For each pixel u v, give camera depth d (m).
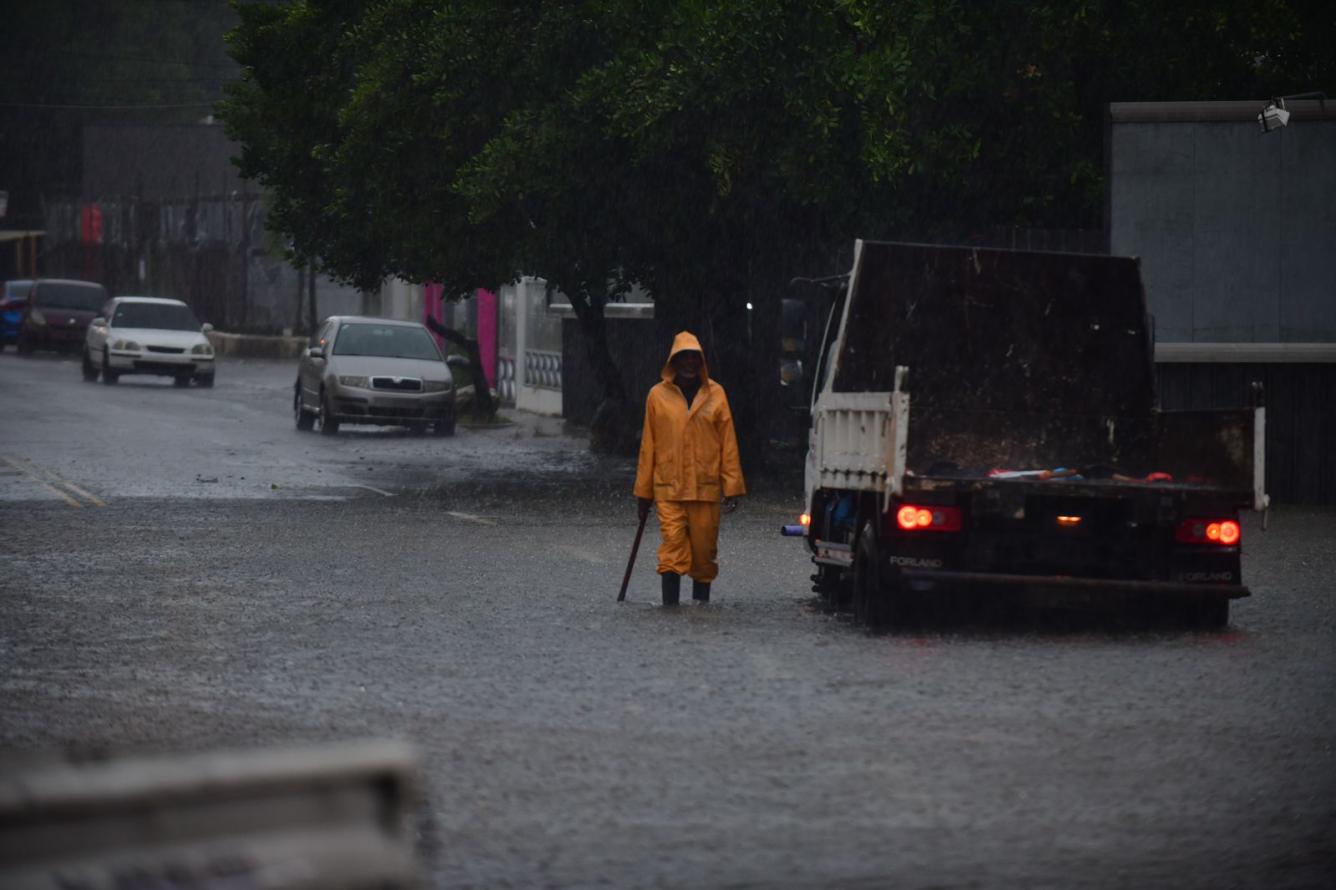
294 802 9.45
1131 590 34.81
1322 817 20.70
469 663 31.09
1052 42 66.38
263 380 147.50
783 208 71.25
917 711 26.69
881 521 35.19
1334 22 74.81
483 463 81.00
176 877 9.03
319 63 81.19
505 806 21.12
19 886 8.76
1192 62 70.00
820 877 18.27
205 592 40.56
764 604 39.59
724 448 39.44
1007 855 19.08
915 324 41.12
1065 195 72.62
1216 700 27.70
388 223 73.94
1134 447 41.41
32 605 38.47
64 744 24.69
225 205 198.12
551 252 72.50
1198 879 18.23
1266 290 64.69
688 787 22.05
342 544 50.53
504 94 69.62
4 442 85.19
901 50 64.31
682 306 76.81
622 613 37.69
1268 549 51.16
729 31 63.16
